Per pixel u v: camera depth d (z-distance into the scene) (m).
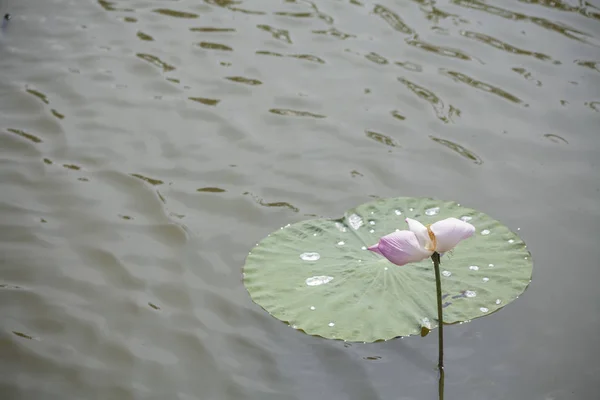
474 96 4.22
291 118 4.11
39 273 3.08
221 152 3.85
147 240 3.27
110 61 4.64
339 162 3.76
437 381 2.54
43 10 5.27
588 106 4.09
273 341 2.74
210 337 2.77
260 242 2.99
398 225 3.00
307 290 2.74
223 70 4.54
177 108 4.20
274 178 3.65
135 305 2.92
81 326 2.83
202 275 3.07
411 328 2.57
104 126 4.05
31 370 2.65
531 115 4.04
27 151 3.85
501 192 3.50
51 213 3.43
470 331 2.73
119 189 3.59
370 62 4.57
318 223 3.06
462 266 2.82
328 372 2.60
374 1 5.28
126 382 2.60
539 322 2.76
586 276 2.97
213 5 5.31
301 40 4.84
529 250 3.11
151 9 5.28
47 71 4.54
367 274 2.79
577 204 3.39
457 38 4.77
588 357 2.62
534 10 5.05
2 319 2.85
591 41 4.66
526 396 2.47
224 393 2.54
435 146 3.85
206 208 3.46
